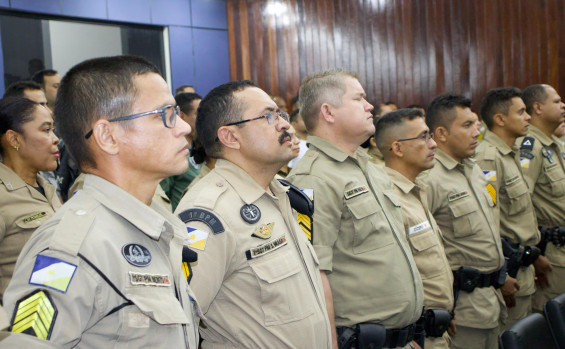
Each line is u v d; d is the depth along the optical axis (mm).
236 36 6262
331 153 1866
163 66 5973
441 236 2285
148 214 891
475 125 2496
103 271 790
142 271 845
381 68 6289
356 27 6266
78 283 761
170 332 863
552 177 3389
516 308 2996
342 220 1809
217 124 1428
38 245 791
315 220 1731
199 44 6094
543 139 3490
